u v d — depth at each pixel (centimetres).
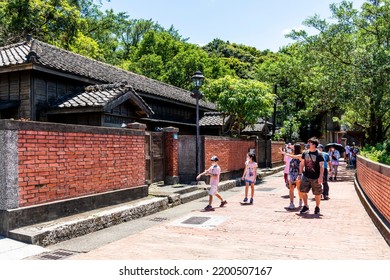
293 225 770
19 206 629
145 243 622
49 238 610
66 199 731
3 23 2359
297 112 3978
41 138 674
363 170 1210
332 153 1873
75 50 2834
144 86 1772
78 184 771
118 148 913
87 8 3703
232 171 1736
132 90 1314
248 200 1152
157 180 1288
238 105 1895
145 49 4172
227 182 1510
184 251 571
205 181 1434
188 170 1431
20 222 622
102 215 753
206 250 577
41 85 1222
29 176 649
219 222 799
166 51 4109
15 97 1208
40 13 2364
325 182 1172
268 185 1630
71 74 1266
